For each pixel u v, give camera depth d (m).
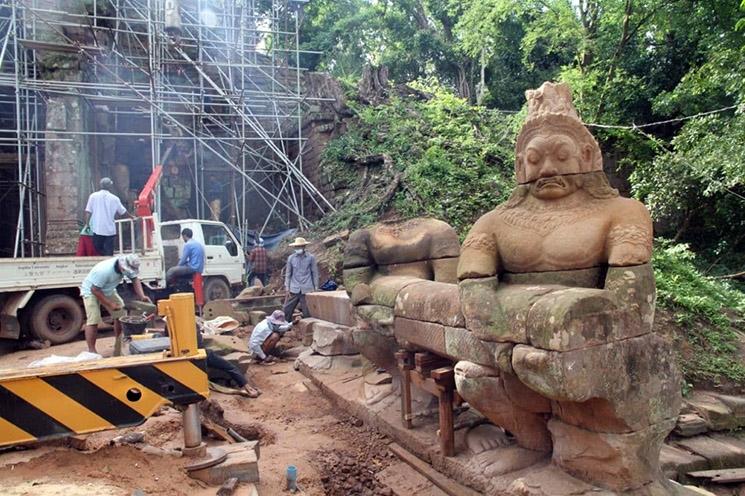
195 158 15.70
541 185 3.38
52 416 3.16
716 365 6.82
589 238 3.16
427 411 4.68
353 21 23.38
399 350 4.59
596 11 15.94
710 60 12.12
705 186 11.48
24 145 13.87
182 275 9.70
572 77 15.40
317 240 13.15
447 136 15.64
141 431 4.04
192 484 3.29
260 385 6.78
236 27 16.00
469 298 3.32
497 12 16.80
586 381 2.73
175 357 3.47
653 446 2.99
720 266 12.29
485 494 3.42
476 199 12.98
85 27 13.53
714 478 4.76
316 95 16.72
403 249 4.89
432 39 23.25
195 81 16.00
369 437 4.86
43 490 2.82
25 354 7.97
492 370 3.37
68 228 13.11
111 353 7.28
